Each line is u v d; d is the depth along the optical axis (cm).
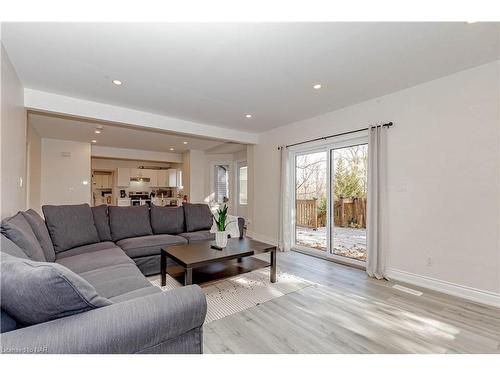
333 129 400
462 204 266
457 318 219
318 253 437
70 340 88
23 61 245
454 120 272
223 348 175
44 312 93
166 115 423
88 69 262
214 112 406
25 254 170
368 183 338
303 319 216
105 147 732
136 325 100
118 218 357
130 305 106
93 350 90
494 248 246
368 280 312
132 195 924
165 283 289
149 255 322
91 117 355
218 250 286
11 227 175
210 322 210
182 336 118
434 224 286
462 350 175
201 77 282
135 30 198
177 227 409
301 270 349
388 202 327
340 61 246
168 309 110
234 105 373
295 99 349
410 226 305
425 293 272
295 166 489
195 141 650
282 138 495
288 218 476
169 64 253
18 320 99
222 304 243
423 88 296
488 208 250
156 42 214
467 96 263
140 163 954
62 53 231
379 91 320
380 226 323
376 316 221
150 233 380
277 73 272
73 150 646
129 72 270
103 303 106
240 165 749
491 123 248
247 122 466
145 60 245
